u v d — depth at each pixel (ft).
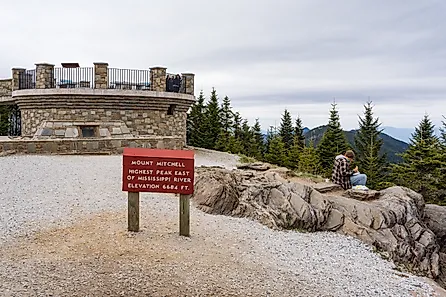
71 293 16.96
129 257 21.22
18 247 22.36
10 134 89.92
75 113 67.97
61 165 46.11
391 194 40.16
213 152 78.79
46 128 66.74
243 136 144.97
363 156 124.67
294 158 114.93
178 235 25.64
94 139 56.29
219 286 18.83
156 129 72.59
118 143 57.72
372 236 32.27
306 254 26.18
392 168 105.19
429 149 97.35
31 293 16.78
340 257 26.73
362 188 39.73
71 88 66.64
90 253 21.56
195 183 34.94
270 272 21.70
